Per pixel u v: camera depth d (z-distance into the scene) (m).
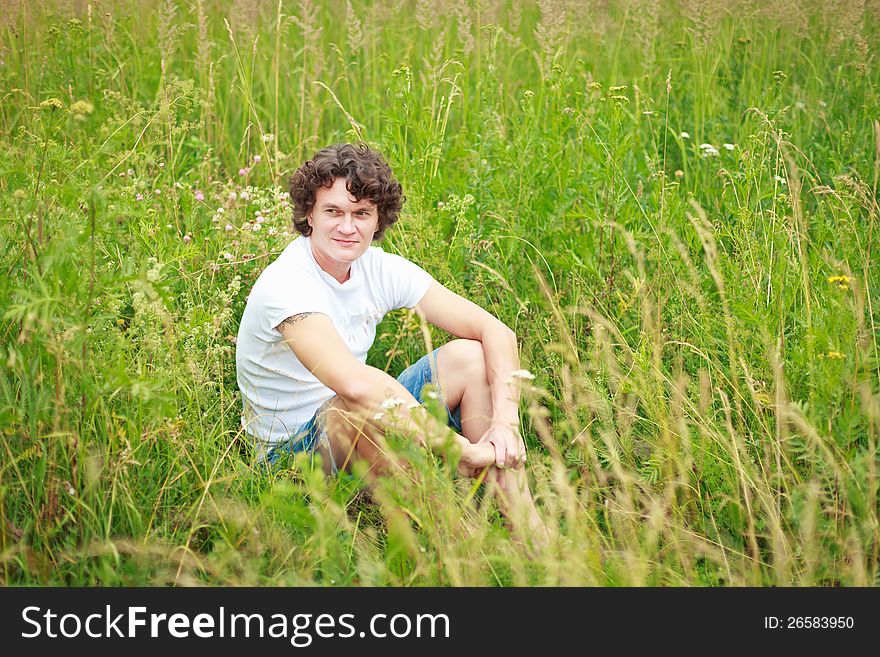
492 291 3.97
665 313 3.70
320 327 2.87
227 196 4.11
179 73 5.38
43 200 2.86
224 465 2.86
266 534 2.61
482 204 4.25
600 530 2.97
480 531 2.45
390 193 3.08
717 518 2.94
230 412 3.26
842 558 2.64
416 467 2.46
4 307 2.66
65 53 4.91
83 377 2.50
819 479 2.83
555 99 4.56
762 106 5.02
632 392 3.17
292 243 3.11
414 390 3.22
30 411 2.56
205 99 4.86
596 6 6.48
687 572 2.61
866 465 2.74
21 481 2.51
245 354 3.07
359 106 5.55
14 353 2.50
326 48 6.21
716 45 5.88
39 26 5.07
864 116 4.99
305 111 5.43
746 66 5.74
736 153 4.46
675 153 5.30
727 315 3.34
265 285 2.94
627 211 4.03
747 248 3.58
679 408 3.03
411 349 3.78
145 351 2.96
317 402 3.10
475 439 3.16
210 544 2.72
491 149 4.46
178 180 4.39
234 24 5.45
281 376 3.05
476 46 5.81
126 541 2.46
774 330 3.29
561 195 4.23
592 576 2.47
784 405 2.94
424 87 5.01
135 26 5.59
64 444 2.54
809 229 4.19
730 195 4.43
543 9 5.16
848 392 2.95
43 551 2.51
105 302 2.60
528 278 4.09
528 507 2.70
